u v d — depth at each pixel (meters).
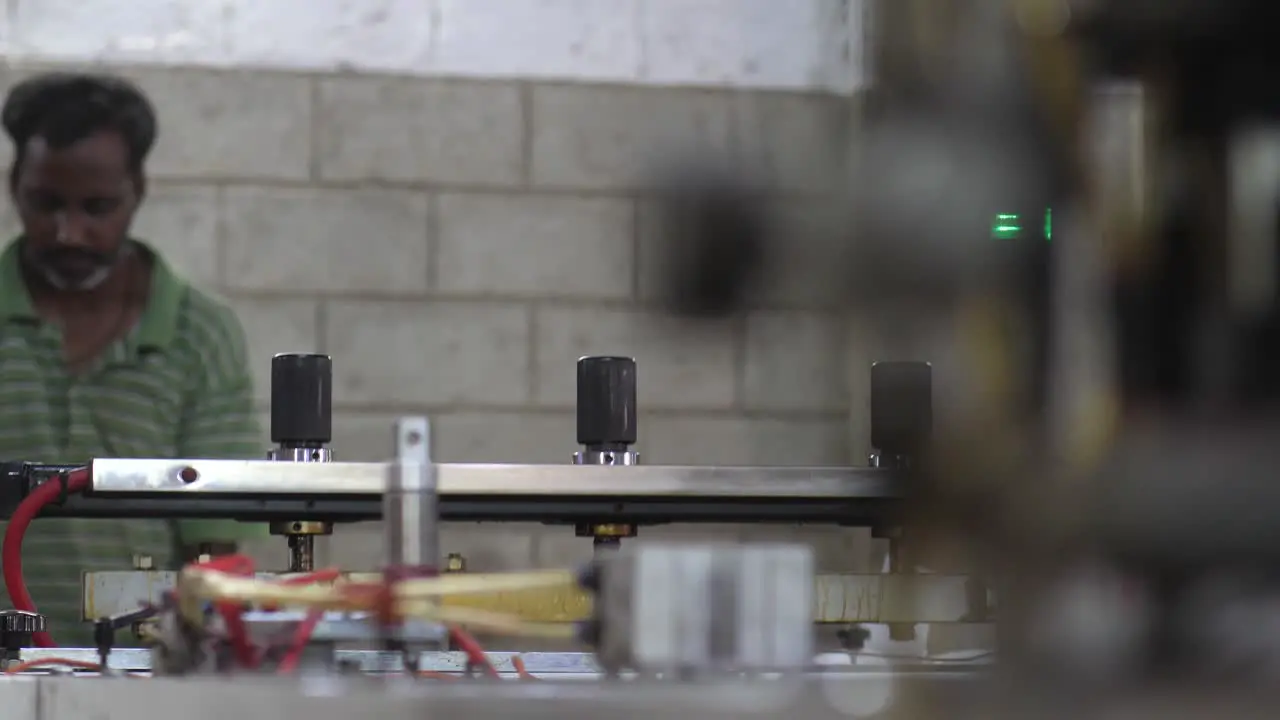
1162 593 1.04
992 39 1.07
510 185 6.19
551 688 1.28
